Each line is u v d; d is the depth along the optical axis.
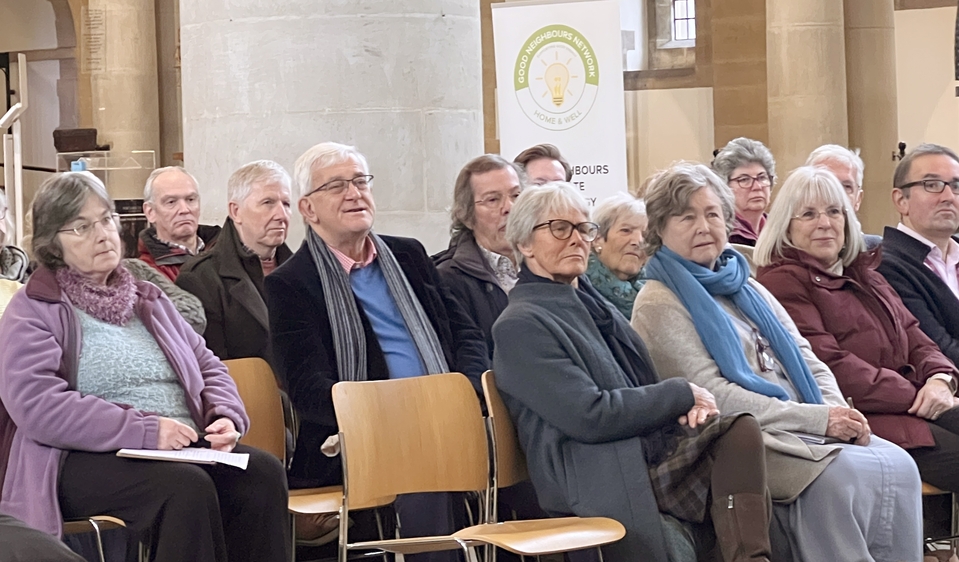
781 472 4.66
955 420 5.16
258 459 4.36
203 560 4.03
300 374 4.76
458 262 5.53
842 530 4.57
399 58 5.99
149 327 4.52
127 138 14.67
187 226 6.20
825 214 5.52
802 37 11.81
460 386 4.63
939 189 6.01
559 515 4.53
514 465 4.65
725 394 4.81
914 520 4.73
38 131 19.50
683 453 4.41
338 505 4.56
